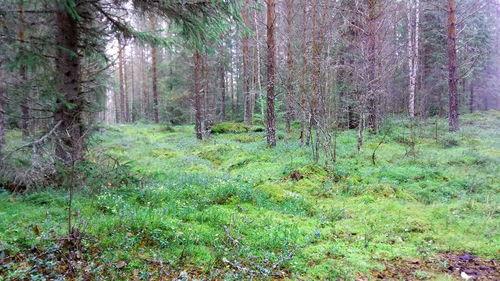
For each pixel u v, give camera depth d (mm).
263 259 4371
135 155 13398
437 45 28375
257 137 19062
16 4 6148
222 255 4434
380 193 7824
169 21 8789
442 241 5312
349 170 10133
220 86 35750
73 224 4887
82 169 6270
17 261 3857
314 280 4004
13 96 6266
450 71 18250
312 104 11203
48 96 6418
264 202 7145
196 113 19500
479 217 6238
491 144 14703
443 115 28094
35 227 4590
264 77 25578
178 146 16891
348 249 4922
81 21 7348
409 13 22234
